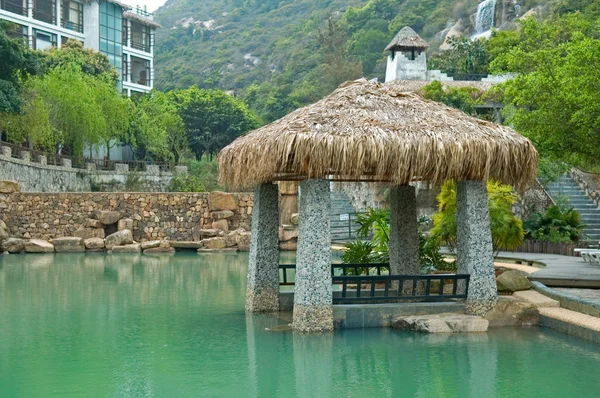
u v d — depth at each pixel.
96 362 7.80
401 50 42.34
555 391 6.61
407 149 8.48
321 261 9.20
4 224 25.44
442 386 6.80
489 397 6.40
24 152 32.53
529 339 8.85
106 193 27.12
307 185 9.14
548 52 12.64
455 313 9.70
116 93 46.72
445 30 74.44
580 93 11.02
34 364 7.71
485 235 9.62
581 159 13.62
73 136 40.66
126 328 9.80
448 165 8.67
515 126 12.56
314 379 7.08
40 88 37.34
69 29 55.38
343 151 8.36
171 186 44.78
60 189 37.28
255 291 10.88
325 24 99.50
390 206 11.39
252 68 106.00
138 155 55.16
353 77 68.38
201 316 10.73
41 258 22.25
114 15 59.16
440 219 14.17
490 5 64.00
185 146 58.09
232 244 25.62
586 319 8.93
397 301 10.20
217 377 7.17
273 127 9.16
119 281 15.58
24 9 51.28
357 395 6.51
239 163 9.31
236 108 65.62
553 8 50.75
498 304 9.63
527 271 14.06
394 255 11.23
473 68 44.12
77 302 12.27
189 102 64.38
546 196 23.53
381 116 8.97
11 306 11.83
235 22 129.38
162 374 7.27
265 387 6.78
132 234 26.58
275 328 9.59
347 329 9.47
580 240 20.31
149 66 65.38
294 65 85.06
